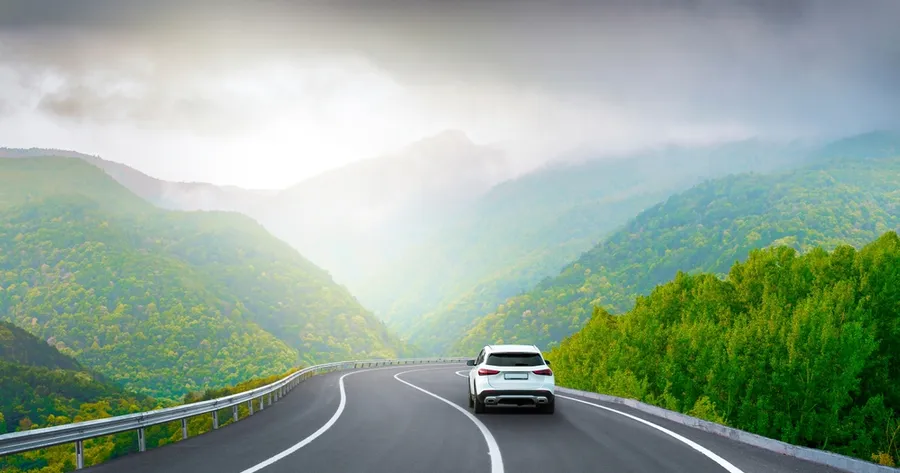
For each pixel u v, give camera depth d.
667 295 69.50
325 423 19.42
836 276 54.72
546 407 21.27
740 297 61.62
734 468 11.02
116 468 11.62
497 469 11.00
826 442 41.78
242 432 17.30
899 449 40.69
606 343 66.38
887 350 48.62
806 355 42.66
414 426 18.14
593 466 11.24
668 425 18.06
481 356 22.69
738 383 45.03
